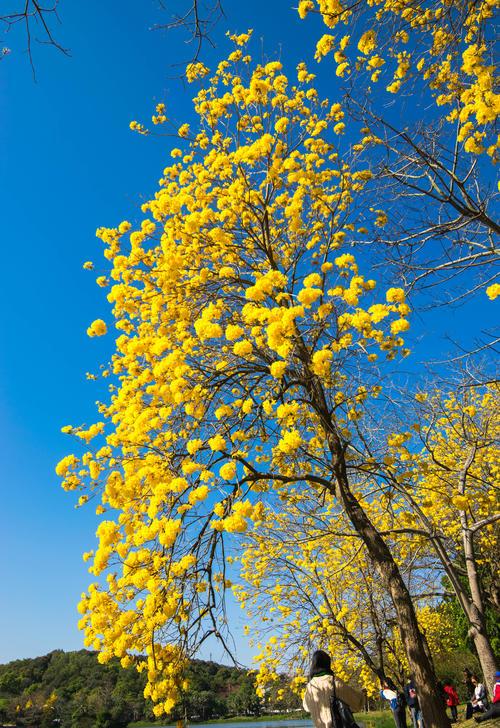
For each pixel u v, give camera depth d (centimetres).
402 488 643
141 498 450
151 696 391
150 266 573
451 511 901
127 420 495
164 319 567
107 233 573
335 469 565
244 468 526
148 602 383
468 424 814
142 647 390
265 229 608
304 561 949
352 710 318
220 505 407
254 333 480
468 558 755
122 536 439
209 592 427
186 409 489
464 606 730
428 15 468
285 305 514
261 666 926
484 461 882
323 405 559
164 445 500
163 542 390
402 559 903
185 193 610
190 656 400
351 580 992
